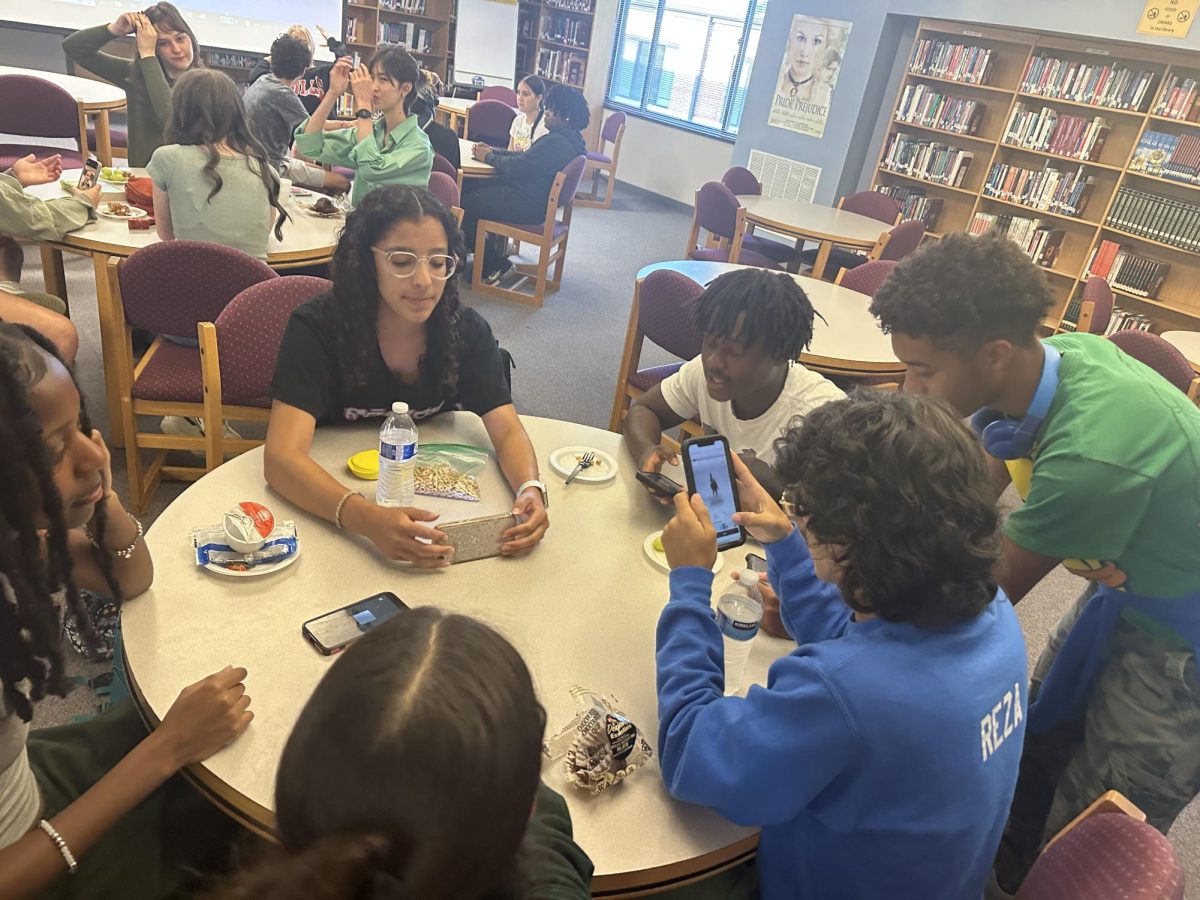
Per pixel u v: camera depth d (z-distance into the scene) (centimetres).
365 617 116
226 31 677
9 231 250
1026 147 544
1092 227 532
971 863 91
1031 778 164
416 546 128
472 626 56
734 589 135
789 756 83
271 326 219
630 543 147
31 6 603
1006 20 531
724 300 168
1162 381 127
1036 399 127
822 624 116
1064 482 119
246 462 153
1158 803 140
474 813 49
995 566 83
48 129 432
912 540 80
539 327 460
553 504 156
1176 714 134
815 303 329
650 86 855
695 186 815
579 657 117
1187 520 119
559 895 71
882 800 83
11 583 84
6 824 92
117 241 259
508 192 484
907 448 81
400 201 150
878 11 604
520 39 872
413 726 49
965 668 85
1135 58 489
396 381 167
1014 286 120
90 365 327
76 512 98
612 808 96
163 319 230
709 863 94
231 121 260
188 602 115
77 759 112
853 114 633
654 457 169
